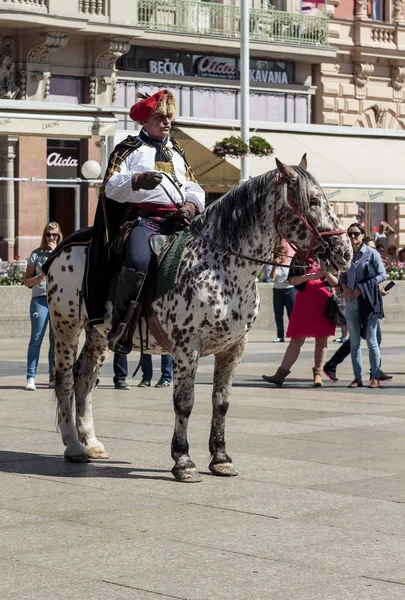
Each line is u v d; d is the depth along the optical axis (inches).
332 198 1318.9
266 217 353.4
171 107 367.6
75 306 388.8
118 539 291.3
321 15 1638.8
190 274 353.7
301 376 677.9
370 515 318.0
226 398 371.6
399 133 1517.0
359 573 264.2
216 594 248.8
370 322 619.5
